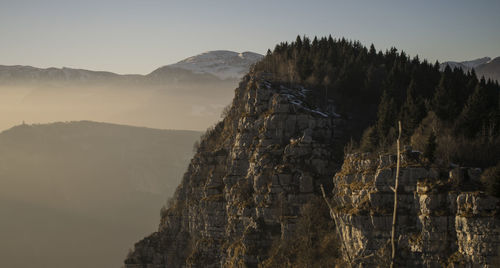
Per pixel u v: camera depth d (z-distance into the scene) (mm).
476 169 130625
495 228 119062
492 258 119062
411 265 130875
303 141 188125
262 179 187625
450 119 176125
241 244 181125
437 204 129500
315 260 158375
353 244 144750
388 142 173375
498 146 149250
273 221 180125
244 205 189500
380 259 133125
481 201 121438
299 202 177750
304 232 168625
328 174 183750
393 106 189500
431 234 128500
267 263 168250
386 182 140750
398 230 135500
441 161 138500
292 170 182750
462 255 123250
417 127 173500
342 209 151125
